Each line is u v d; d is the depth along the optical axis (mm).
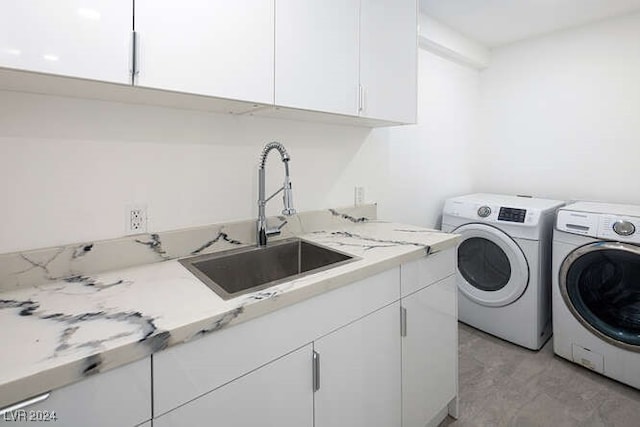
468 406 1756
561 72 2590
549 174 2705
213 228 1407
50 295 938
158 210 1286
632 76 2285
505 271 2350
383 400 1296
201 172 1388
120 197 1196
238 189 1501
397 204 2342
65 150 1085
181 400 767
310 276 1060
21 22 745
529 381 1938
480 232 2373
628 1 2123
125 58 878
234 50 1069
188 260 1288
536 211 2133
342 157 1936
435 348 1545
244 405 878
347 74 1411
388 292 1280
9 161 999
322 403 1073
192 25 983
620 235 1774
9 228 1009
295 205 1723
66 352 645
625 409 1696
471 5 2170
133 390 699
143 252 1231
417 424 1470
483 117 3049
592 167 2492
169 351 745
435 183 2662
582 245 1923
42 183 1053
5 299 911
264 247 1495
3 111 984
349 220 1972
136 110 1213
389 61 1600
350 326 1143
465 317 2574
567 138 2596
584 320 1963
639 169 2291
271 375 931
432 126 2588
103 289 981
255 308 872
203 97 1063
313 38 1277
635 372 1794
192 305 861
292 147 1688
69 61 803
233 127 1467
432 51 2535
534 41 2707
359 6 1443
